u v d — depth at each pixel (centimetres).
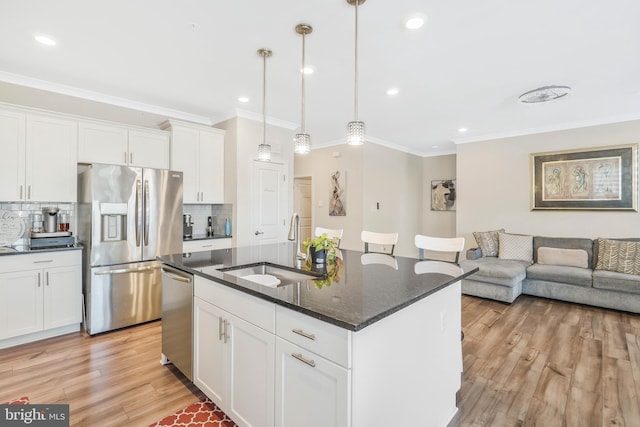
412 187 722
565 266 434
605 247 415
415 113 430
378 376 130
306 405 133
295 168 707
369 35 238
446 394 188
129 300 329
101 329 311
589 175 456
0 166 283
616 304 376
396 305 132
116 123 348
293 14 213
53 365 248
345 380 117
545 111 418
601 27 225
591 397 211
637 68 291
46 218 316
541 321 350
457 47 255
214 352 189
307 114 438
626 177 430
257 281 204
